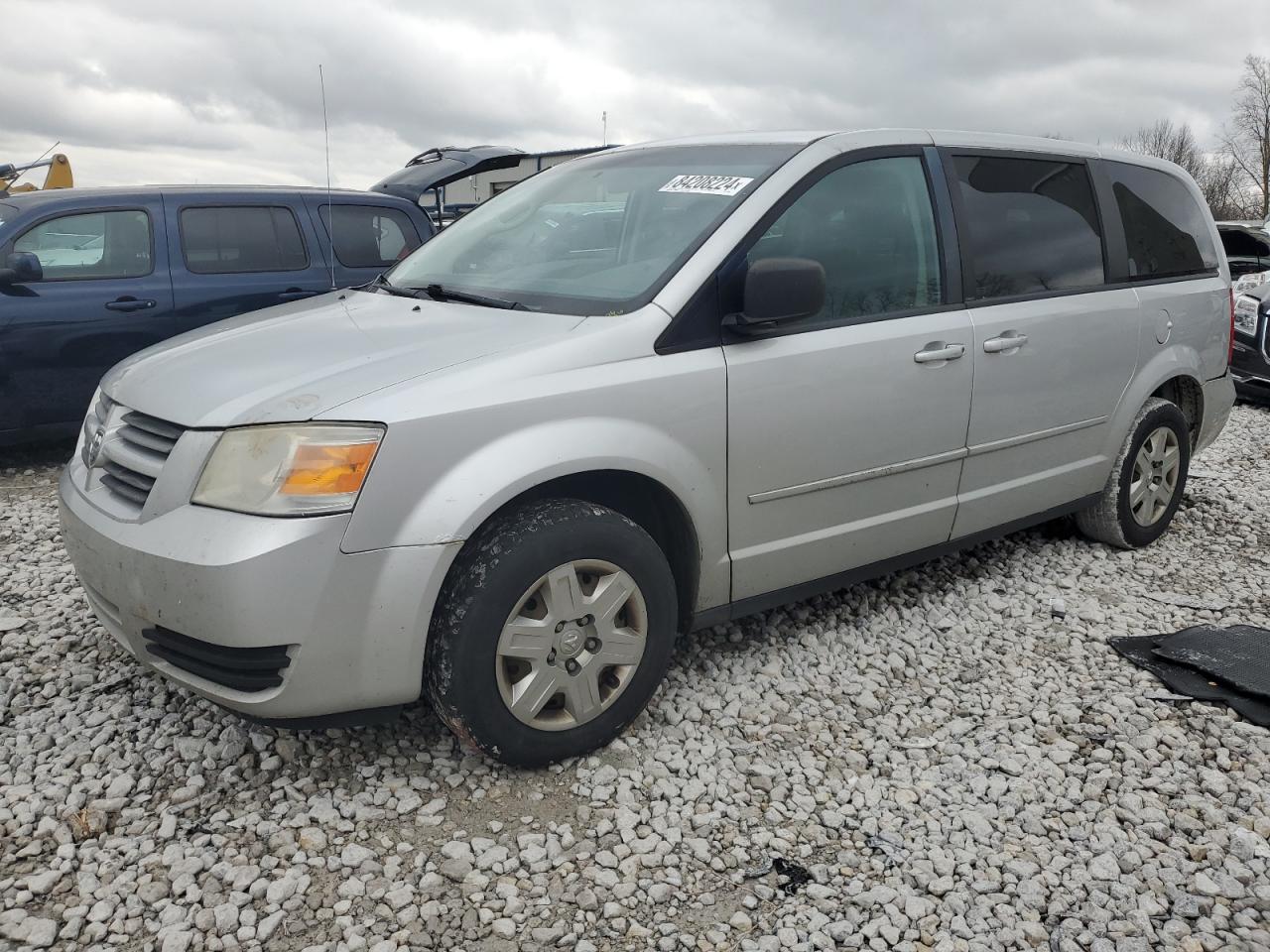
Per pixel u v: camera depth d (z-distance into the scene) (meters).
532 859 2.45
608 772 2.80
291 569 2.35
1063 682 3.42
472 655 2.56
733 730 3.06
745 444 3.01
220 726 2.97
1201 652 3.55
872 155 3.44
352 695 2.49
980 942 2.24
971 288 3.65
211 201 6.49
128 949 2.15
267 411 2.47
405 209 7.32
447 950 2.17
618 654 2.82
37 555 4.46
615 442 2.71
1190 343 4.62
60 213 5.99
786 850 2.53
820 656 3.55
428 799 2.69
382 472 2.41
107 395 3.01
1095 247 4.20
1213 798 2.77
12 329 5.78
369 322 3.08
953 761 2.92
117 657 3.40
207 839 2.48
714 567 3.06
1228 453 6.86
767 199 3.11
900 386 3.36
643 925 2.27
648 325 2.85
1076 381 4.04
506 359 2.64
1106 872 2.46
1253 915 2.32
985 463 3.77
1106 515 4.52
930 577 4.29
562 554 2.64
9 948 2.12
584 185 3.66
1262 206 49.53
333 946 2.17
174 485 2.49
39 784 2.69
